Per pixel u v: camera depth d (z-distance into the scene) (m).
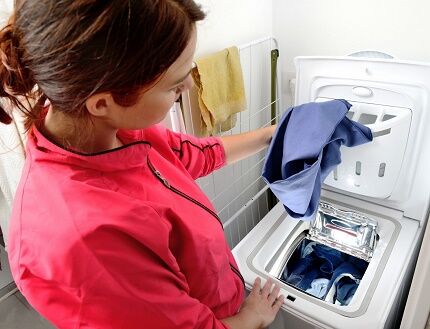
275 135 0.96
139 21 0.40
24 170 0.54
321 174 0.96
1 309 1.73
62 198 0.49
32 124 0.53
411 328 0.65
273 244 1.25
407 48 1.26
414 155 1.09
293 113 0.94
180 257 0.65
